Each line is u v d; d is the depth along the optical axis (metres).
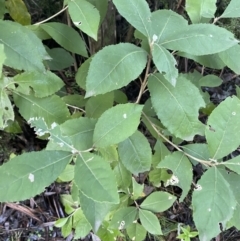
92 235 0.66
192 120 0.42
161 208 0.57
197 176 0.69
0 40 0.36
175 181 0.48
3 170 0.32
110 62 0.38
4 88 0.43
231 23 0.64
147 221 0.56
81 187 0.32
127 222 0.55
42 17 0.63
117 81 0.38
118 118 0.37
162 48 0.37
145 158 0.46
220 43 0.38
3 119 0.43
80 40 0.48
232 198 0.38
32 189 0.32
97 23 0.41
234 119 0.39
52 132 0.35
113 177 0.32
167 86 0.42
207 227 0.38
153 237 0.68
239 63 0.44
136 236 0.58
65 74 0.63
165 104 0.42
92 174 0.32
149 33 0.40
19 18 0.51
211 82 0.55
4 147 0.64
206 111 0.57
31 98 0.45
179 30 0.39
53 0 0.61
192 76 0.55
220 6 0.64
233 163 0.39
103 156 0.43
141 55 0.39
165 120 0.42
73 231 0.68
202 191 0.38
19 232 0.66
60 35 0.48
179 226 0.64
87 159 0.33
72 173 0.49
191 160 0.49
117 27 0.66
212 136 0.40
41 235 0.67
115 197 0.31
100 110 0.49
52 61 0.52
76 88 0.63
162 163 0.43
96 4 0.49
